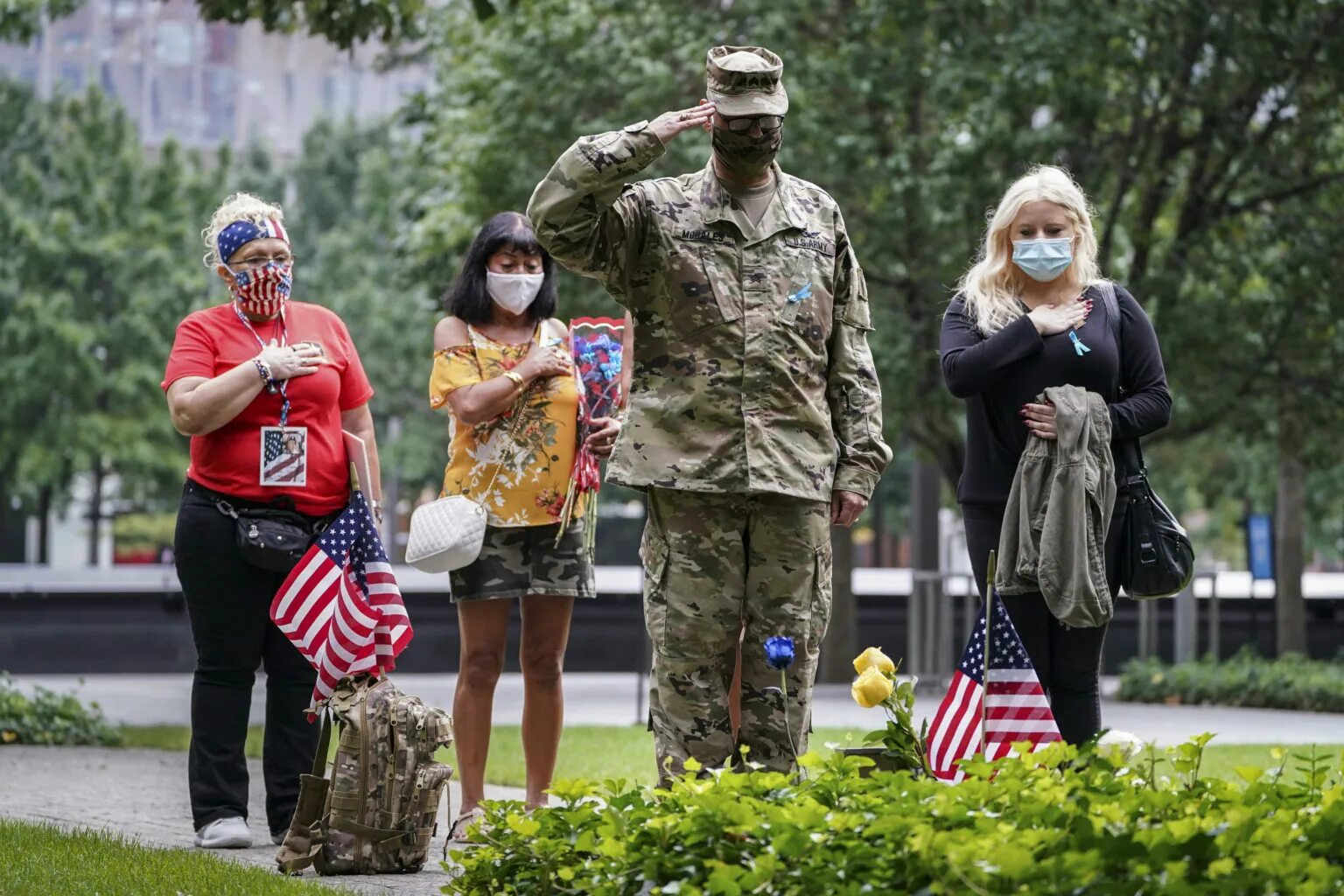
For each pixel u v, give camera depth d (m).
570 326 21.80
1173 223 66.81
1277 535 70.62
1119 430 18.50
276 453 20.62
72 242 120.69
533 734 21.55
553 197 15.83
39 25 54.06
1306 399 60.03
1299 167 59.66
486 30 61.41
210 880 16.53
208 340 21.05
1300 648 65.44
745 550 16.66
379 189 132.38
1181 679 54.38
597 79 58.06
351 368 21.78
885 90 55.50
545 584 21.11
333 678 19.36
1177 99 55.34
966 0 54.22
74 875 16.77
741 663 16.88
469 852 14.74
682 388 16.41
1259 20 53.12
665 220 16.52
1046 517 18.02
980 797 12.69
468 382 21.06
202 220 126.69
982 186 54.00
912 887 11.40
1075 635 18.55
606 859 13.09
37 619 72.81
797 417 16.56
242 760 21.06
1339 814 12.10
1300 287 57.97
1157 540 18.45
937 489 80.75
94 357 122.69
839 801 13.30
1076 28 51.81
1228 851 11.45
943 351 19.19
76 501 142.38
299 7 39.34
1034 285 19.39
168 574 75.81
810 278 16.73
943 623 55.69
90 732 38.06
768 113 16.08
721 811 12.59
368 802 18.66
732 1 58.28
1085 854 10.85
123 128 126.31
